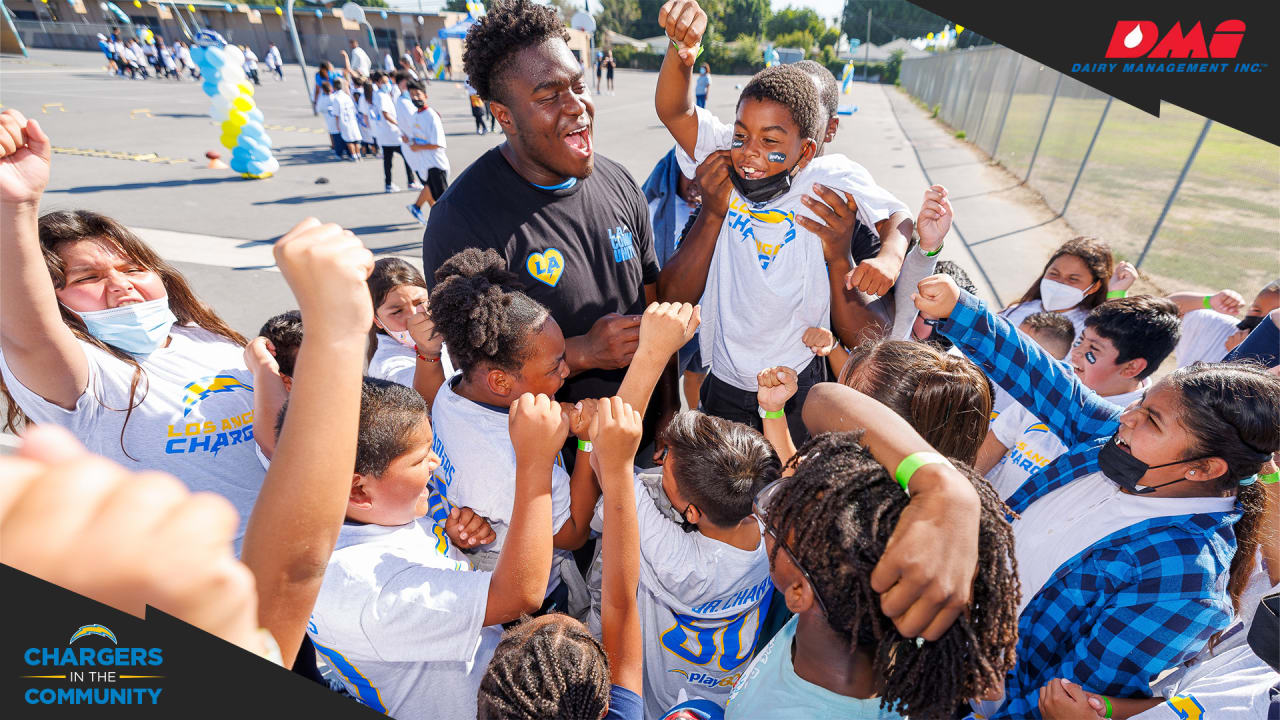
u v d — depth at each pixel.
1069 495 1.54
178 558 0.52
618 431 1.37
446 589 1.24
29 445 0.49
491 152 1.95
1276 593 1.26
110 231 1.76
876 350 1.63
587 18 11.91
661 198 3.05
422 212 8.84
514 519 1.29
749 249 2.06
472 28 1.76
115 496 0.49
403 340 2.56
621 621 1.40
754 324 2.12
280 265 0.68
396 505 1.33
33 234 1.36
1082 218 8.99
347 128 12.49
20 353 1.51
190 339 2.00
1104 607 1.39
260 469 1.97
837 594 0.91
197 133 15.76
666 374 2.28
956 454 1.53
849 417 1.03
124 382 1.74
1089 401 1.63
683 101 2.02
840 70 40.66
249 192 10.09
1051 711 1.38
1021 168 12.56
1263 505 1.51
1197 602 1.30
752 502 1.44
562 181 1.95
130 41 31.67
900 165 13.30
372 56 34.16
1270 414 1.25
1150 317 2.15
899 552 0.78
